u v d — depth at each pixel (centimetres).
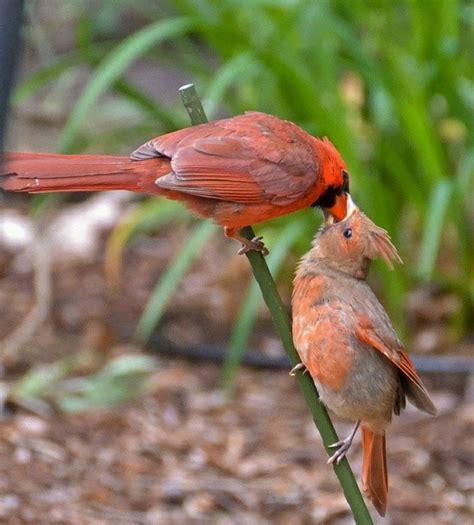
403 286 1162
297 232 1115
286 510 928
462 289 1159
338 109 1112
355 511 575
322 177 670
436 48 1124
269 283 592
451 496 961
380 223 1110
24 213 1464
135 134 1235
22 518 850
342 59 1130
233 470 980
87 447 982
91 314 1236
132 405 1069
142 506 904
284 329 596
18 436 976
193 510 914
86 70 1677
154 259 1378
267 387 1130
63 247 1388
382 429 610
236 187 643
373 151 1170
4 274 1322
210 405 1086
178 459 988
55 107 1567
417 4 1127
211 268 1356
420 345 1180
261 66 1090
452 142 1218
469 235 1170
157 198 1263
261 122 668
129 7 1675
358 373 589
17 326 1195
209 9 1134
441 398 1105
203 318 1245
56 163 600
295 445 1027
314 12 1110
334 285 590
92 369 1123
